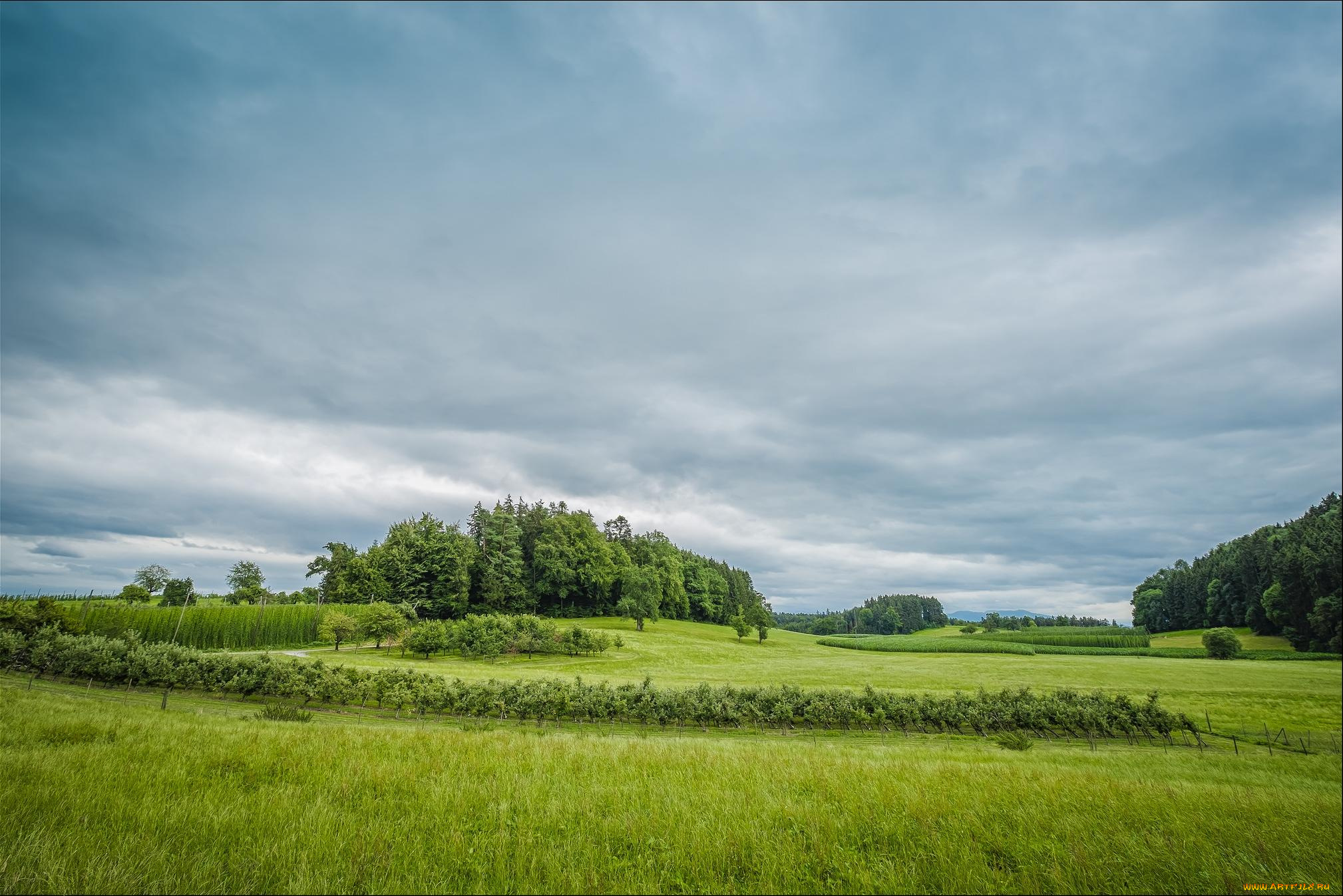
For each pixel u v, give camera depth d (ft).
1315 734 131.13
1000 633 457.27
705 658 266.98
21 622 187.01
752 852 26.18
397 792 33.40
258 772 35.68
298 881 20.70
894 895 23.00
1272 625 405.59
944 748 86.22
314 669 121.08
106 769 32.86
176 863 21.57
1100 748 102.27
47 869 20.04
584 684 120.88
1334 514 439.63
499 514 407.23
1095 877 25.41
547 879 22.53
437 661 219.41
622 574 419.95
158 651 119.44
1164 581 567.59
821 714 110.83
